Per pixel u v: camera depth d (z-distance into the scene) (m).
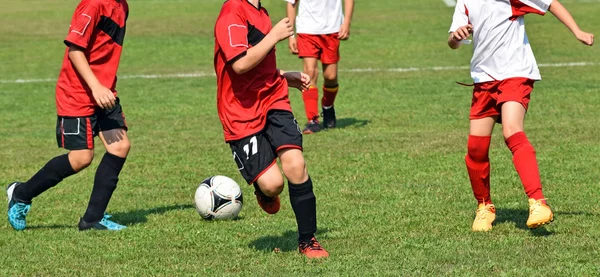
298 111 35.97
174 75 46.47
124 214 19.84
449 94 37.81
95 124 18.33
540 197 15.64
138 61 51.91
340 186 21.88
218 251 16.11
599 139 27.11
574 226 16.91
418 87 39.97
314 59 30.69
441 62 47.94
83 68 17.36
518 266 14.20
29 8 83.06
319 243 16.28
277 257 15.40
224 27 14.66
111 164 18.38
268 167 14.93
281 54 52.19
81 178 24.34
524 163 15.91
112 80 18.09
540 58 47.66
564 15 16.20
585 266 14.08
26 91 42.47
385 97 37.59
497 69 16.62
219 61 15.02
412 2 79.06
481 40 16.69
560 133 28.31
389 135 29.27
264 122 14.98
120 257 15.91
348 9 30.59
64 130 18.16
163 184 23.08
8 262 15.71
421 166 24.08
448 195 20.44
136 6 82.44
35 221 19.47
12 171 25.62
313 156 26.09
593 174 22.22
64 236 17.77
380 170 23.78
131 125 33.00
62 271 15.03
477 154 16.94
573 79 40.19
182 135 30.66
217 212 18.77
